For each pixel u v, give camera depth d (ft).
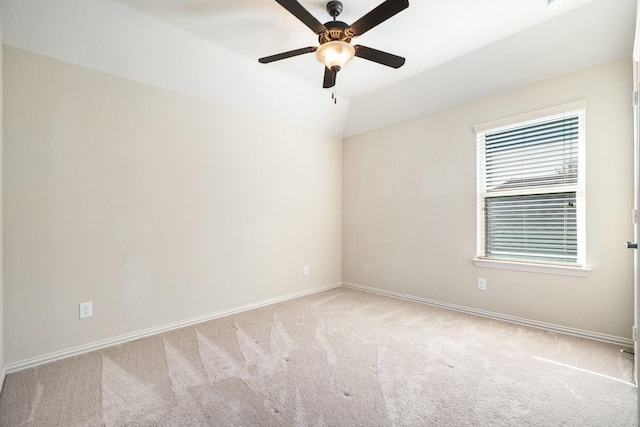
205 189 9.55
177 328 8.86
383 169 12.60
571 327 8.14
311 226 12.86
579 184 8.07
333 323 9.20
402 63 7.16
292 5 5.43
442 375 6.18
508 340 7.86
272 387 5.77
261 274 11.04
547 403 5.26
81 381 6.00
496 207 9.68
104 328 7.62
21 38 6.51
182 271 9.03
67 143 7.12
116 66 7.75
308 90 11.29
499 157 9.55
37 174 6.73
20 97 6.54
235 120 10.32
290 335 8.29
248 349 7.43
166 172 8.73
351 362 6.75
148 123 8.40
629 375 6.11
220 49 8.63
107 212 7.69
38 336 6.72
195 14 7.15
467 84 9.75
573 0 6.75
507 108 9.25
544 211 8.69
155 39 7.72
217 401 5.33
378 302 11.44
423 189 11.31
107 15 6.90
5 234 6.33
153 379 6.06
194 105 9.32
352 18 7.37
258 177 10.98
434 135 11.02
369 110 12.50
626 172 7.34
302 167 12.51
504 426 4.70
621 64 7.41
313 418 4.89
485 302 9.75
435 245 10.96
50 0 6.28
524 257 9.07
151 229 8.43
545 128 8.64
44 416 4.96
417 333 8.39
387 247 12.44
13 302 6.43
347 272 14.01
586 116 7.86
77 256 7.25
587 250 7.86
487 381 5.95
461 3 6.77
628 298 7.34
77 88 7.27
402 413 5.01
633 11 6.68
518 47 8.23
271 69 9.83
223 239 9.98
